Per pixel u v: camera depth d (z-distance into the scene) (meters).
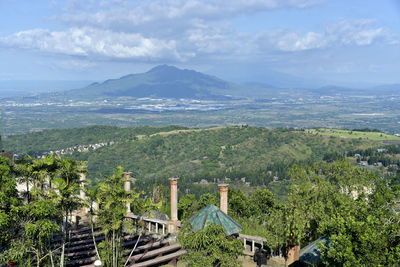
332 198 18.05
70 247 14.98
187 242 12.88
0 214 10.91
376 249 10.47
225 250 12.77
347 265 10.32
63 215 13.06
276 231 14.75
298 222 14.26
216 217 14.29
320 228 12.90
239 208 29.17
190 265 12.95
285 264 14.69
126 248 15.54
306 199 16.02
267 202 30.14
